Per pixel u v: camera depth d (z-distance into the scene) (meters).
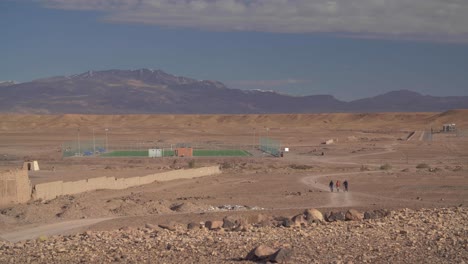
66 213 35.00
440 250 15.77
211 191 52.88
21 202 40.12
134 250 16.94
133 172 72.25
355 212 23.69
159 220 32.84
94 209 36.56
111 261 15.58
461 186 54.03
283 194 49.53
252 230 20.77
